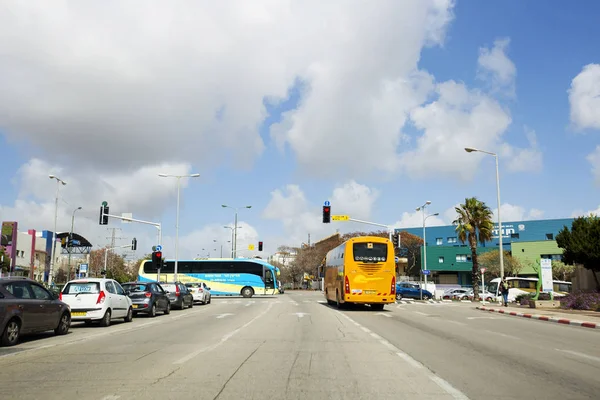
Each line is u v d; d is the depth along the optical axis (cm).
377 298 2697
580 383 786
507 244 8000
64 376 832
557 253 6744
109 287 1872
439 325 1886
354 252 2722
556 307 3172
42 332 1434
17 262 5922
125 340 1359
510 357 1064
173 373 860
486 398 683
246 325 1836
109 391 719
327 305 3428
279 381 794
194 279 5034
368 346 1236
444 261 7731
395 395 700
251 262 5081
